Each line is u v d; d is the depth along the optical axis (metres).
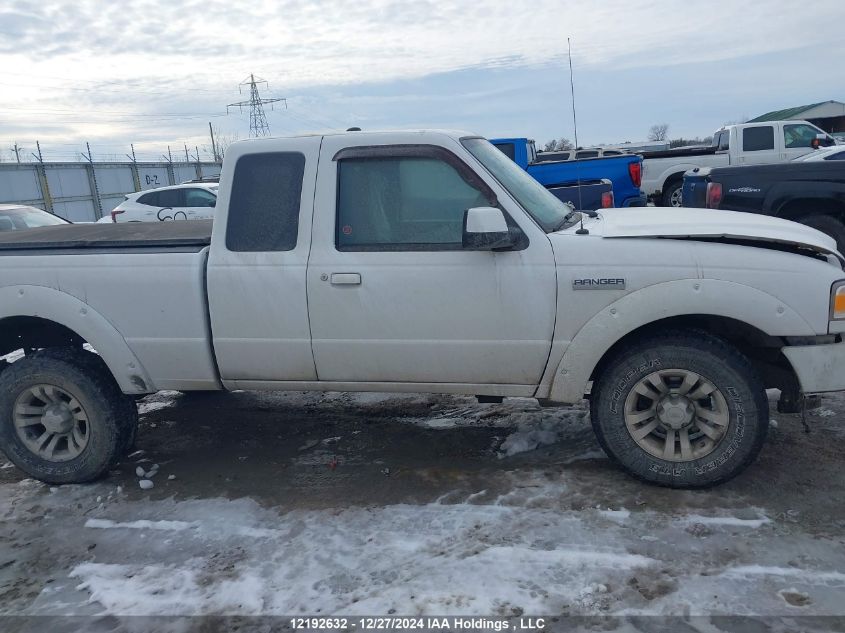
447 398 5.47
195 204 15.48
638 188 11.72
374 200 3.86
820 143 15.76
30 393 4.25
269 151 3.97
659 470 3.72
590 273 3.59
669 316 3.56
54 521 3.89
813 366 3.56
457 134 3.90
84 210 32.25
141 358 4.14
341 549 3.37
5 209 11.15
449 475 4.11
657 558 3.13
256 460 4.54
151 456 4.71
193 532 3.65
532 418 4.89
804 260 3.51
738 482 3.79
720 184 7.72
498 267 3.67
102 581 3.25
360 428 4.97
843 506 3.49
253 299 3.93
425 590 3.00
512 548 3.26
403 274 3.76
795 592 2.86
